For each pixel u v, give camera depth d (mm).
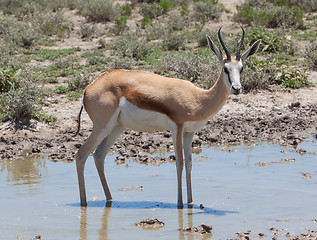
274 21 71875
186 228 17062
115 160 28422
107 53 58594
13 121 34594
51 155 29594
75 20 79500
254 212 18984
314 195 21125
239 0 87562
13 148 31172
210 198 21031
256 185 22797
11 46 59281
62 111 37562
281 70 46500
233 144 32375
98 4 78250
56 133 34125
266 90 43781
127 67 49781
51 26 71688
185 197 21438
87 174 25641
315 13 79125
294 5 82875
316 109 39719
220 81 19656
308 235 16062
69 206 20312
